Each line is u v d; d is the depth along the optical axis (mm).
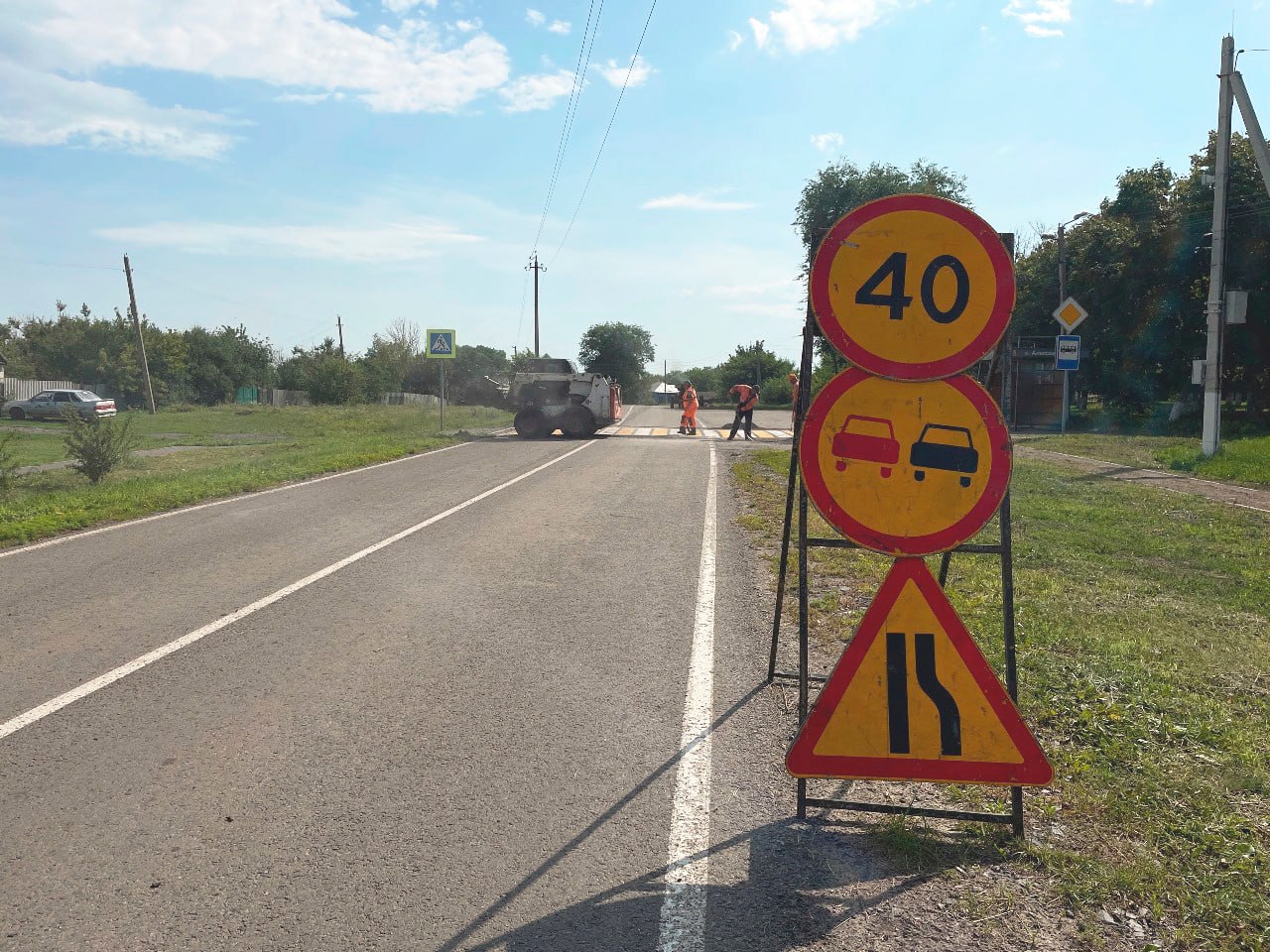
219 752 4270
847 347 3666
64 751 4270
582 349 96625
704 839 3506
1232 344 28875
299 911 2996
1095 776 3904
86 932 2867
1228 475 15094
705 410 60281
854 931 2910
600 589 7605
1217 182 17172
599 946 2834
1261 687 5008
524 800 3809
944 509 3637
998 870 3268
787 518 5266
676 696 5078
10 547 9422
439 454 21062
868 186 32844
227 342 73375
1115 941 2844
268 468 16766
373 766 4133
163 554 9023
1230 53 16984
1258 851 3273
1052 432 29219
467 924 2939
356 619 6648
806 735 3629
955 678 3588
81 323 64625
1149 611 6586
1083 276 33062
